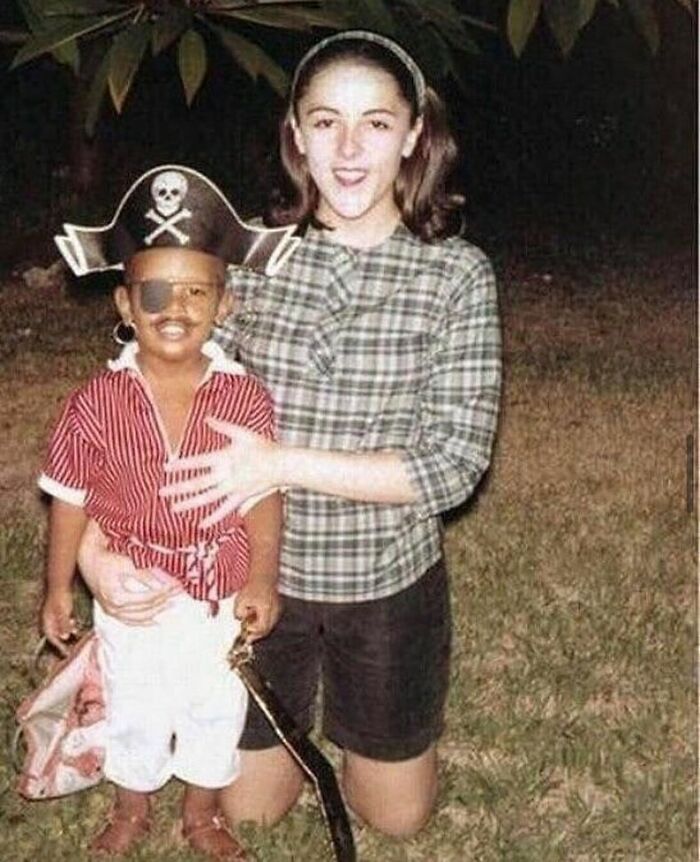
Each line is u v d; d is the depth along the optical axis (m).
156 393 1.72
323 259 1.73
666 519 3.21
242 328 1.76
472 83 6.59
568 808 2.14
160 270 1.67
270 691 1.76
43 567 2.86
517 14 2.10
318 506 1.77
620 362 4.38
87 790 2.14
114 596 1.76
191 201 1.66
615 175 6.64
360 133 1.66
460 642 2.61
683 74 6.53
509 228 6.16
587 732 2.32
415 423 1.75
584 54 6.73
